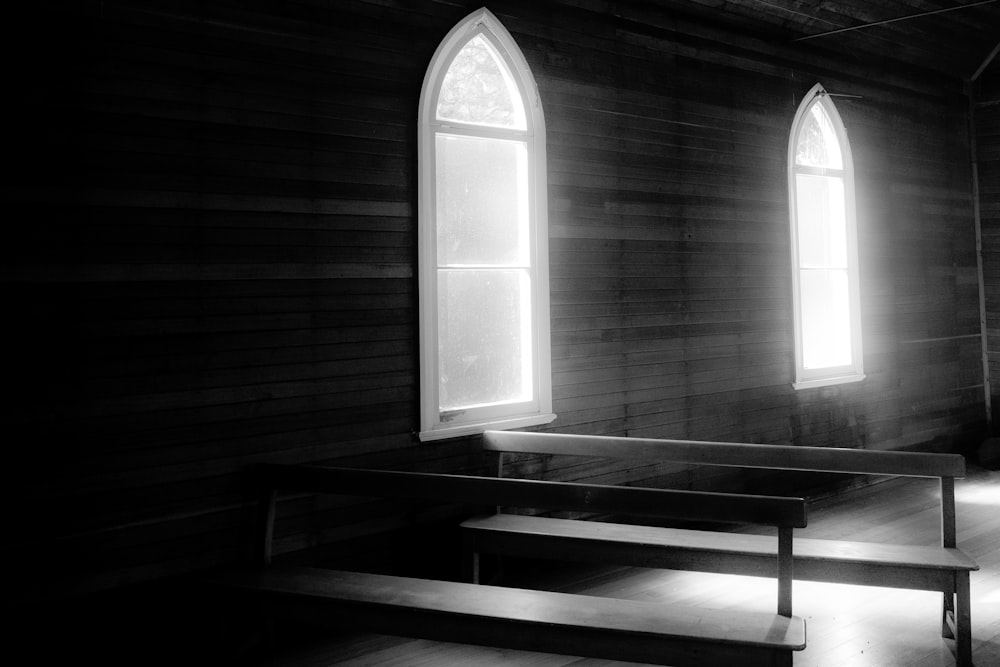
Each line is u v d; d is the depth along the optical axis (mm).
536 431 5062
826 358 7059
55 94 3428
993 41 8086
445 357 4793
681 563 3900
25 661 3365
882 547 3838
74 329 3480
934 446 7906
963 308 8328
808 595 4438
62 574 3449
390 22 4473
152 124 3688
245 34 3967
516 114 5094
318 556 4188
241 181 3947
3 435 3309
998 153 8352
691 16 5973
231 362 3910
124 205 3609
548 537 4129
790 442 6547
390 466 4445
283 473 3781
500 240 5012
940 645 3789
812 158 7031
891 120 7613
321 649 3809
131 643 3637
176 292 3752
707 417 5980
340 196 4281
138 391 3646
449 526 4684
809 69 6828
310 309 4172
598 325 5383
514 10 4977
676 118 5848
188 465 3785
